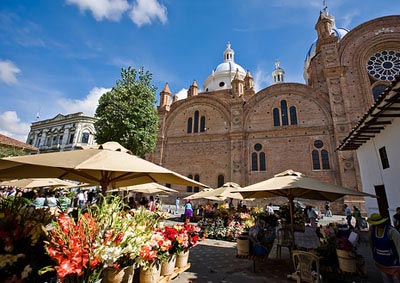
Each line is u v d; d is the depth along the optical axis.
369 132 12.61
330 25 30.61
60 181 15.81
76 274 3.49
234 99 30.55
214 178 28.20
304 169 24.75
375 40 26.58
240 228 13.07
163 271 5.34
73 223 3.79
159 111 34.09
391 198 11.72
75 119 46.50
